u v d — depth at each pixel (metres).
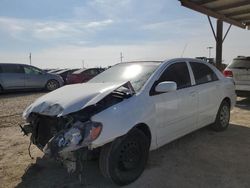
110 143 3.90
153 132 4.54
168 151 5.40
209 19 11.31
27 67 17.25
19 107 11.02
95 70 20.16
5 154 5.44
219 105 6.46
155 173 4.45
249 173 4.43
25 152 5.53
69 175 4.48
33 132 4.55
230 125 7.28
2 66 16.44
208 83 6.12
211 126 6.67
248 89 9.91
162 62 5.24
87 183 4.20
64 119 3.99
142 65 5.30
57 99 4.21
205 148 5.54
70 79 19.64
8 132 7.02
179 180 4.22
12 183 4.27
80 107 3.84
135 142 4.20
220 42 11.61
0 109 10.53
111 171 3.90
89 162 4.90
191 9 9.64
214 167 4.66
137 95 4.38
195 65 5.96
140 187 4.04
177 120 5.09
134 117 4.12
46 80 17.97
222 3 9.73
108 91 4.11
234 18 12.10
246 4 9.80
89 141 3.60
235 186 4.02
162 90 4.54
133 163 4.18
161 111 4.69
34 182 4.29
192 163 4.83
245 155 5.18
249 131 6.71
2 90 16.28
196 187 4.01
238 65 10.20
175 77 5.26
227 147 5.59
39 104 4.32
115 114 3.90
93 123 3.70
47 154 3.75
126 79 4.96
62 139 3.68
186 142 5.91
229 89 6.82
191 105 5.45
